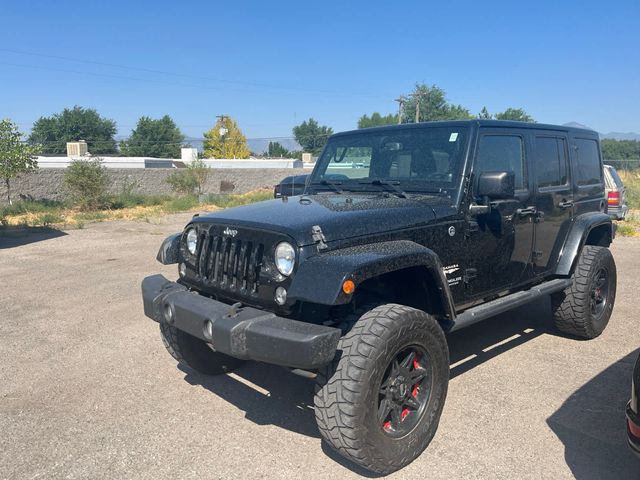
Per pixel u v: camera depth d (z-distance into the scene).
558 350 5.32
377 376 3.11
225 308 3.41
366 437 3.10
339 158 4.99
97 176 21.41
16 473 3.35
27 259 10.27
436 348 3.48
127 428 3.89
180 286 3.92
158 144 85.38
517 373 4.78
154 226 15.54
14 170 18.50
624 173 31.50
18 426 3.92
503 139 4.55
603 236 6.00
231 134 73.25
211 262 3.83
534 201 4.81
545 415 4.03
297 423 3.97
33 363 5.07
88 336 5.81
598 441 3.68
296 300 3.24
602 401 4.24
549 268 5.13
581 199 5.57
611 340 5.60
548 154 5.09
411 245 3.51
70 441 3.72
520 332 5.87
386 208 3.78
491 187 3.93
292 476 3.32
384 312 3.26
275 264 3.34
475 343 5.54
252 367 4.99
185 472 3.35
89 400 4.33
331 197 4.34
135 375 4.81
